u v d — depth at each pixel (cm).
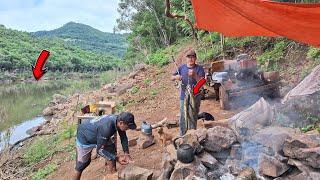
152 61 1507
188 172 363
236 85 625
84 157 413
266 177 364
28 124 1280
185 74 448
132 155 509
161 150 507
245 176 343
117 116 393
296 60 748
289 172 363
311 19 346
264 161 366
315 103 451
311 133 386
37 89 2928
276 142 372
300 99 459
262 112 428
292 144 359
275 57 777
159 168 457
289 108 457
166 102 852
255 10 356
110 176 400
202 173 363
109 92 1245
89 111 634
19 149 862
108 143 410
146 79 1219
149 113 772
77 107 1142
